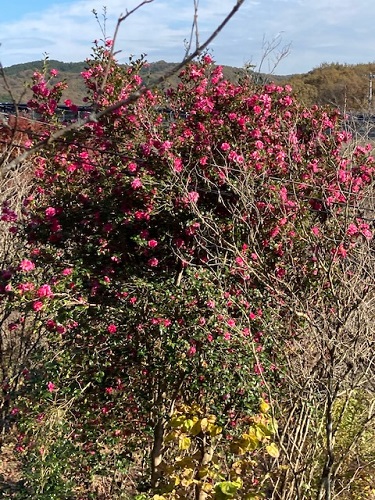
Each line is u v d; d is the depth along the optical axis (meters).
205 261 3.36
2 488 3.60
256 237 3.33
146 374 3.36
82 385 3.45
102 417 3.54
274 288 3.02
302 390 2.65
